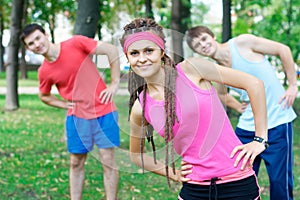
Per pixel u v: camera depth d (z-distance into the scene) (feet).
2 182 17.51
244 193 8.00
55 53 13.25
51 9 68.90
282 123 12.38
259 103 8.05
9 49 39.27
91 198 15.69
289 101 12.56
